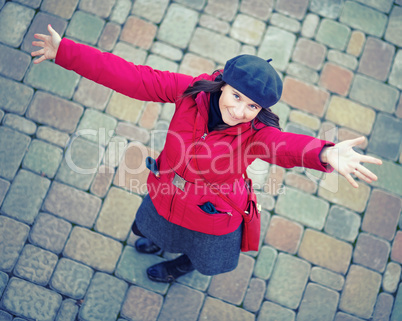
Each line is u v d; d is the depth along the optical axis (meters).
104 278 2.86
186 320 2.85
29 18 3.24
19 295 2.77
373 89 3.38
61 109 3.09
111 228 2.95
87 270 2.87
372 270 3.04
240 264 2.97
